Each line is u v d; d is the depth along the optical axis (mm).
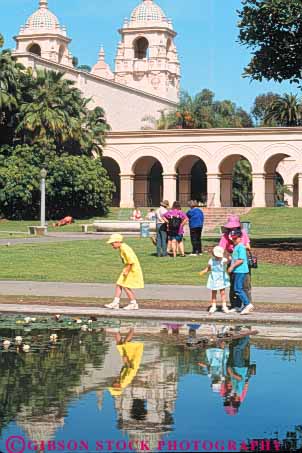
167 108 119438
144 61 124625
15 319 17594
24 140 74062
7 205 71438
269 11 35656
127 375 11328
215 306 18484
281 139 80750
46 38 115812
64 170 71000
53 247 38062
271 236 51312
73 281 26031
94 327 16375
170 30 126000
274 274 27453
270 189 83625
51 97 74000
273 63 37500
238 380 11055
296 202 109875
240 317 17469
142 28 124188
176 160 84188
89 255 34312
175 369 11812
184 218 33031
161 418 9164
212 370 11734
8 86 73562
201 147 83312
